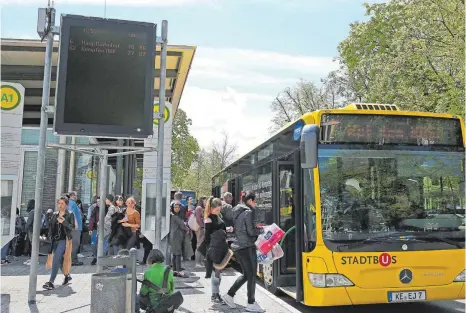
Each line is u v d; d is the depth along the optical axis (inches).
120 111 310.5
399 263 252.7
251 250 283.3
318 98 1599.4
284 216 317.1
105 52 311.1
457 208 267.9
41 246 356.8
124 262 220.8
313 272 253.9
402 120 275.7
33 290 304.3
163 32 338.3
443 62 624.7
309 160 249.9
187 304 305.6
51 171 673.6
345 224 256.5
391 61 750.5
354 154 267.4
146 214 456.8
